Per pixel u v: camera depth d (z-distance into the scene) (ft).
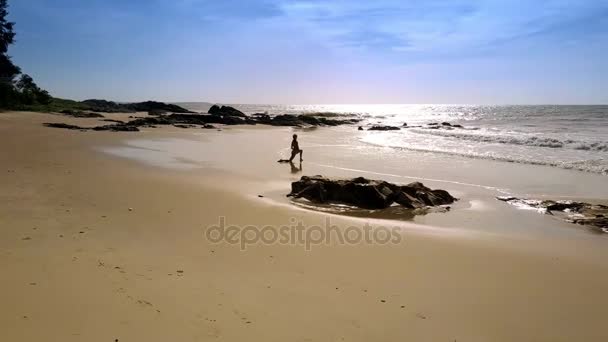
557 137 107.45
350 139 120.67
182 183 46.32
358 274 23.07
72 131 105.19
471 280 23.09
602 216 38.11
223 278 21.08
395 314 18.76
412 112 468.34
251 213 34.81
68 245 23.40
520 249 28.91
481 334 17.63
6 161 52.90
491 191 51.16
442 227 34.91
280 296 19.61
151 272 20.76
